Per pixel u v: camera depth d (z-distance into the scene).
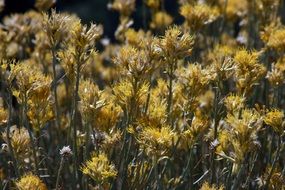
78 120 5.71
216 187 4.35
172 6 12.48
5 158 5.31
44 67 6.28
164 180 4.57
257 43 6.82
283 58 5.23
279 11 6.95
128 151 4.25
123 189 4.36
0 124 4.50
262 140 5.27
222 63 4.39
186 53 4.15
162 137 3.69
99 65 7.36
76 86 4.20
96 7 13.74
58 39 4.28
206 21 5.15
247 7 7.13
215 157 4.89
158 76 5.97
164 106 3.96
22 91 4.12
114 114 4.19
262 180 4.58
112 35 13.45
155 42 4.08
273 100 5.22
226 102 4.29
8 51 6.33
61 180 4.93
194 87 4.20
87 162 3.89
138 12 12.72
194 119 4.16
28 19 6.52
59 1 13.71
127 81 4.07
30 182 3.80
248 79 4.36
